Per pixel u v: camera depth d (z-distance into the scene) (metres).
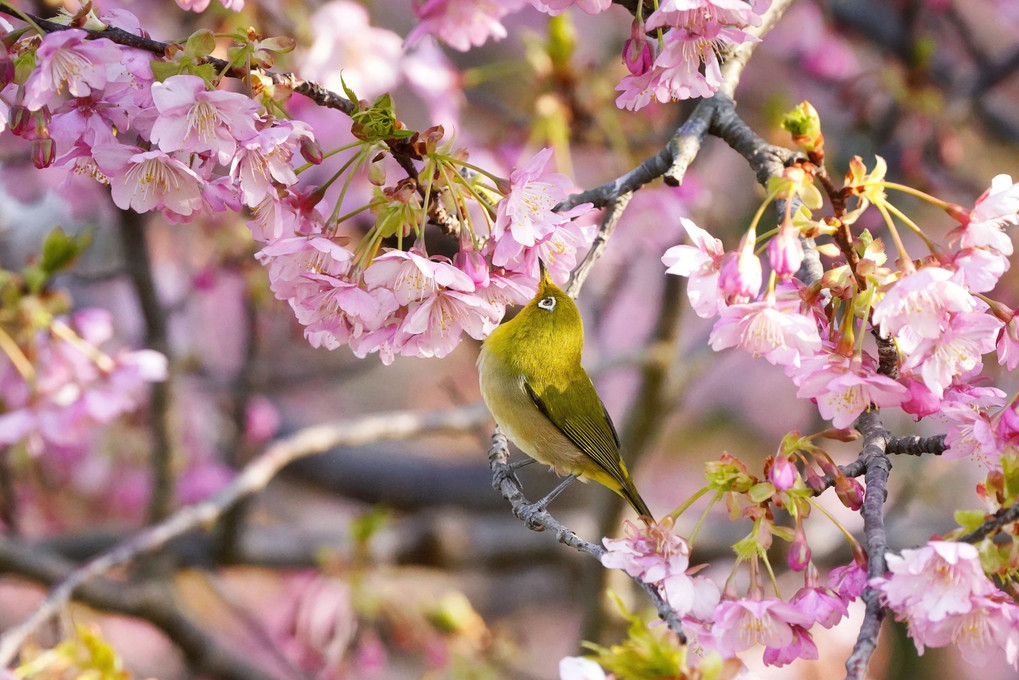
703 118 6.56
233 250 12.78
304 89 5.54
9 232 13.15
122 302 15.09
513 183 5.54
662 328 11.99
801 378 5.23
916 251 14.26
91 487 15.21
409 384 20.38
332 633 12.41
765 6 5.95
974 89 13.66
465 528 14.25
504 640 12.47
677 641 4.55
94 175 5.87
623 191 6.58
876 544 5.00
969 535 5.05
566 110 10.86
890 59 14.41
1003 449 5.38
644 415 12.26
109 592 12.15
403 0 17.91
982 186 14.35
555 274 6.00
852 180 5.12
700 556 13.90
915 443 5.75
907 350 5.41
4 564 11.80
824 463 5.45
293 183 5.42
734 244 13.33
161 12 11.49
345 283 5.45
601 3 6.39
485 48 16.84
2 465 12.38
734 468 5.43
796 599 5.21
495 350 7.82
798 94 15.98
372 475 17.02
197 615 13.13
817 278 6.43
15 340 9.97
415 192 5.72
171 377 12.16
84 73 5.31
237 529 13.21
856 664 4.46
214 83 5.43
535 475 14.86
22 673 6.96
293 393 19.12
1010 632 4.69
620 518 12.38
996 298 13.98
